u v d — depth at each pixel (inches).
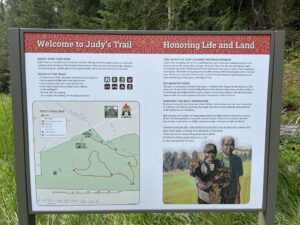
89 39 105.1
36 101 106.6
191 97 107.5
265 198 111.3
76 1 987.9
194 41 105.9
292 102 268.8
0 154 203.5
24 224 110.0
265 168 110.2
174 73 106.7
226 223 132.2
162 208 111.0
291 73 337.7
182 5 404.8
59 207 110.3
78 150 108.7
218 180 110.3
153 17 443.2
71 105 107.0
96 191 110.0
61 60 105.5
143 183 110.1
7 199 152.9
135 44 105.7
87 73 106.1
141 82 106.7
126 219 134.8
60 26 1168.2
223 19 426.3
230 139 109.2
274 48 106.6
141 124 108.1
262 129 109.0
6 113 236.4
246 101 108.0
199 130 108.7
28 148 107.8
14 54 104.9
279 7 468.4
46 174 109.0
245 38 106.2
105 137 108.3
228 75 107.1
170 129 108.5
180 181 110.3
